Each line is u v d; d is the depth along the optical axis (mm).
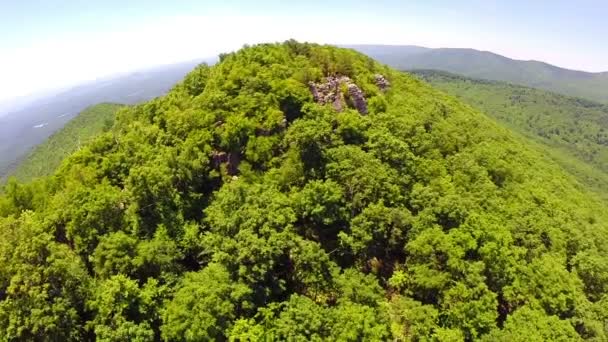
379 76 120688
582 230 103875
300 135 82688
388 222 74312
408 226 75500
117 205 73188
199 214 78625
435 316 63656
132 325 57812
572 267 90375
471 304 64625
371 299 63500
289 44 118250
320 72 105625
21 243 60844
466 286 67062
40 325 56344
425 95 136250
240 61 104250
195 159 82812
